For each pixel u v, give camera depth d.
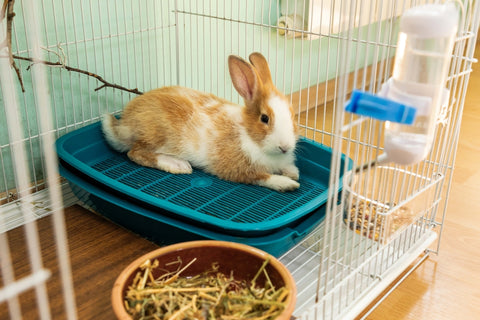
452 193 0.93
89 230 0.75
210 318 0.50
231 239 0.67
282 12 1.15
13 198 0.83
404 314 0.67
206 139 0.82
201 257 0.58
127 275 0.53
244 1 1.08
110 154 0.90
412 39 0.44
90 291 0.63
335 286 0.55
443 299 0.69
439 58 0.44
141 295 0.52
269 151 0.80
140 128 0.84
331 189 0.47
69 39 0.86
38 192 0.83
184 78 1.05
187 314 0.50
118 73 0.95
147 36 0.97
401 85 0.46
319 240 0.76
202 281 0.56
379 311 0.67
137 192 0.72
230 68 0.79
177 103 0.83
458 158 1.05
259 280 0.57
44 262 0.67
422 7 0.45
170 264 0.57
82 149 0.87
